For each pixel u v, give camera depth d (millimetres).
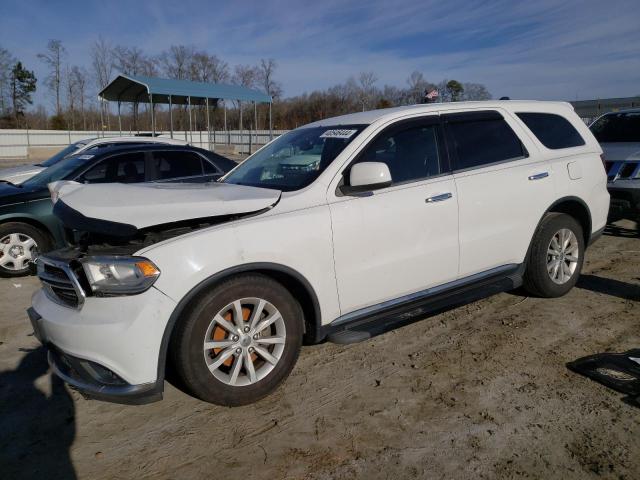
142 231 2863
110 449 2807
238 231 2998
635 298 4750
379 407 3109
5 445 2873
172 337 2904
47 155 36500
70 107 51500
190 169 7328
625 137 7785
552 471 2480
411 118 3889
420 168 3807
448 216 3812
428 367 3592
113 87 18984
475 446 2697
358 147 3588
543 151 4520
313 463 2619
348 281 3416
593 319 4297
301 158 3803
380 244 3512
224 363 3135
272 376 3174
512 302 4758
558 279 4688
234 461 2662
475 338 4031
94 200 3025
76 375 2900
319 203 3332
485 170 4086
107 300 2748
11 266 6230
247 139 36625
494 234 4105
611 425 2816
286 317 3199
